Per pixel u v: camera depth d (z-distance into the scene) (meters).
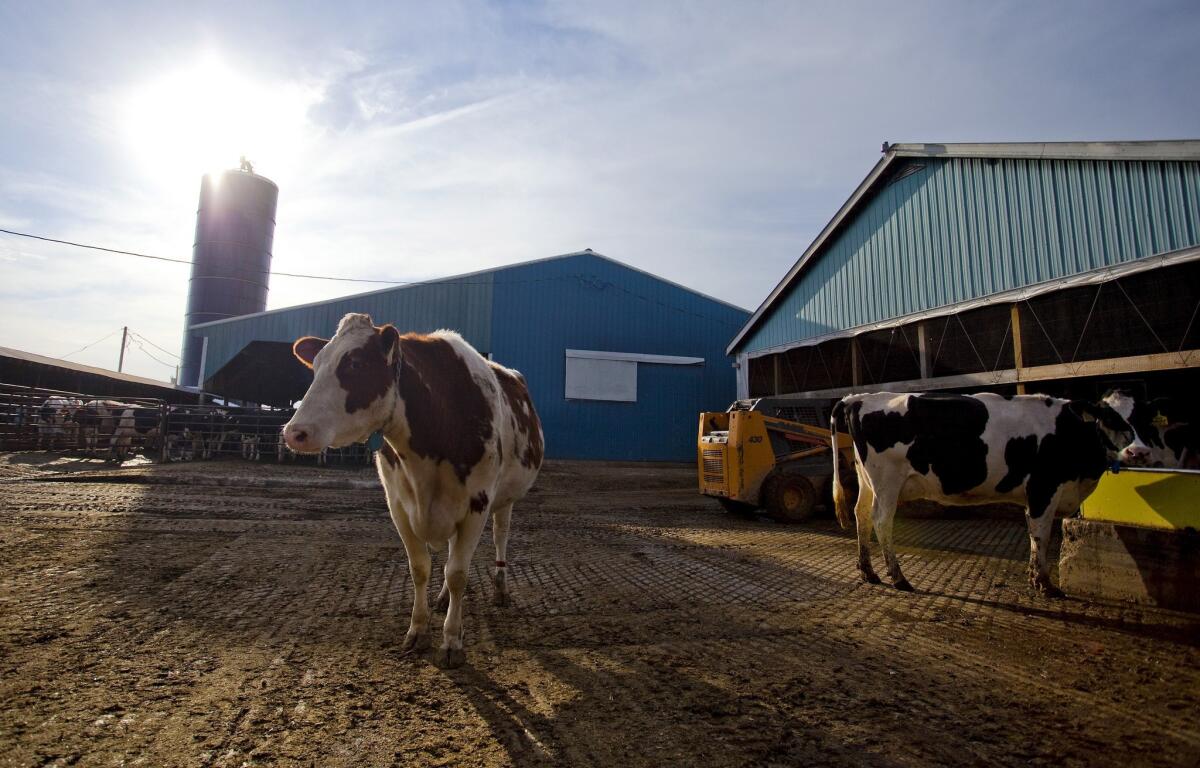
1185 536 4.43
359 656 3.30
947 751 2.39
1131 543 4.71
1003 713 2.76
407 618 4.02
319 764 2.21
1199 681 3.15
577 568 5.71
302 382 22.94
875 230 13.84
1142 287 8.73
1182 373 8.91
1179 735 2.57
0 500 8.19
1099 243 9.33
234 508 8.57
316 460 17.27
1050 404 5.31
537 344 25.02
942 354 12.01
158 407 17.00
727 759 2.30
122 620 3.76
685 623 4.06
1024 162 10.54
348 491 11.22
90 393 24.61
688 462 25.44
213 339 22.72
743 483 9.34
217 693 2.79
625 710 2.71
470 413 3.35
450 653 3.17
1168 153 8.39
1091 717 2.73
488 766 2.22
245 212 39.06
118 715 2.53
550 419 24.73
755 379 18.19
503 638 3.66
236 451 17.88
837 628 4.02
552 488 14.07
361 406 2.83
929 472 5.34
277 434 17.44
